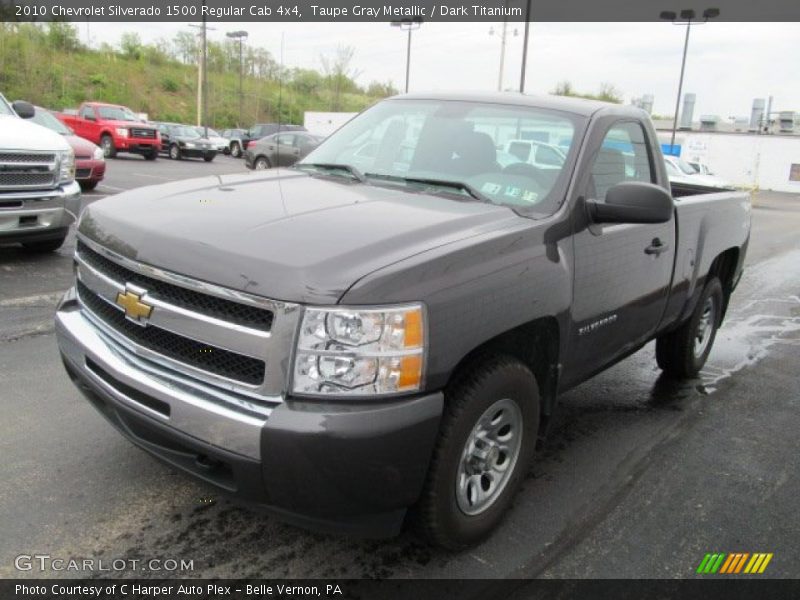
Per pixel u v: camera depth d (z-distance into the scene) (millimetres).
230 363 2451
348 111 58812
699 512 3488
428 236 2719
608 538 3197
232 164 30422
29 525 2979
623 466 3934
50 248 7816
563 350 3246
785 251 13930
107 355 2793
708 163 52500
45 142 7098
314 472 2311
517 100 3932
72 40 61125
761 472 3975
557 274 3047
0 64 47875
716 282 5273
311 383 2324
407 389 2400
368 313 2320
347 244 2535
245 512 3180
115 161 25234
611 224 3533
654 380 5449
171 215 2861
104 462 3523
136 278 2707
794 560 3129
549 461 3938
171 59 68875
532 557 3006
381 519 2557
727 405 4996
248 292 2365
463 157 3666
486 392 2744
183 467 2639
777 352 6465
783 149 49969
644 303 4055
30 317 5652
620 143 3848
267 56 67062
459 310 2533
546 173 3414
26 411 4008
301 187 3445
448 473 2662
